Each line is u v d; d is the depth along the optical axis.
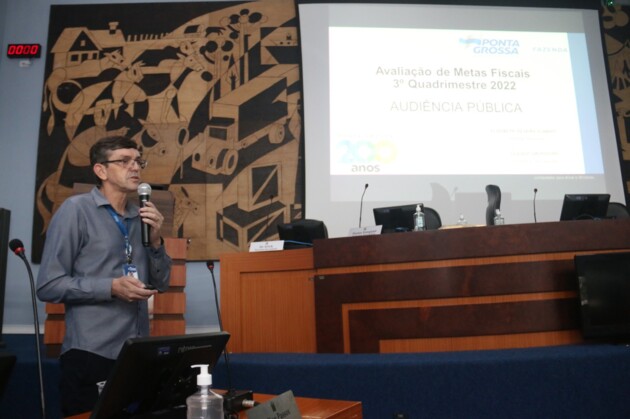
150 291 1.88
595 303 2.70
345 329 2.94
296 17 5.86
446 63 5.79
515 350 2.65
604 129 5.77
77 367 1.88
